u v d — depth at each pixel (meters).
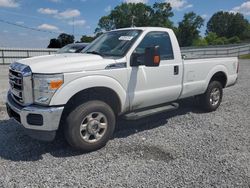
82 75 3.94
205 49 28.80
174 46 5.27
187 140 4.70
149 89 4.84
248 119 5.99
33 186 3.21
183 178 3.41
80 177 3.43
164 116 6.12
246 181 3.36
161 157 4.02
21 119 3.88
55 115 3.74
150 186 3.23
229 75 6.82
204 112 6.51
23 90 3.90
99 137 4.25
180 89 5.43
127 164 3.79
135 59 4.52
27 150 4.22
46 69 3.75
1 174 3.47
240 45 35.81
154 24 73.88
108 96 4.47
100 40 5.36
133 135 4.93
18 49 24.72
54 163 3.80
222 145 4.48
